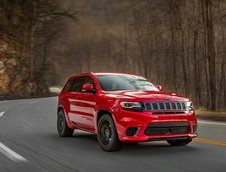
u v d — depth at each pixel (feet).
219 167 19.85
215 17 77.61
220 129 37.55
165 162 21.27
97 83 27.94
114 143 24.18
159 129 23.38
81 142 29.76
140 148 26.14
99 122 25.58
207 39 76.84
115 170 19.51
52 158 22.91
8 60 144.66
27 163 21.56
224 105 123.44
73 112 30.73
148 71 136.56
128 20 141.49
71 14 184.03
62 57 231.50
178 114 23.91
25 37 162.30
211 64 75.51
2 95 130.62
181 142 26.84
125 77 29.68
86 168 20.06
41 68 186.70
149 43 129.08
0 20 145.18
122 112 23.45
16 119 49.80
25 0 165.68
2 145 28.09
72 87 32.30
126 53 227.61
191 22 88.84
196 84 88.53
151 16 97.60
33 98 141.59
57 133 35.63
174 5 91.40
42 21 182.39
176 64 104.22
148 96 23.98
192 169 19.43
